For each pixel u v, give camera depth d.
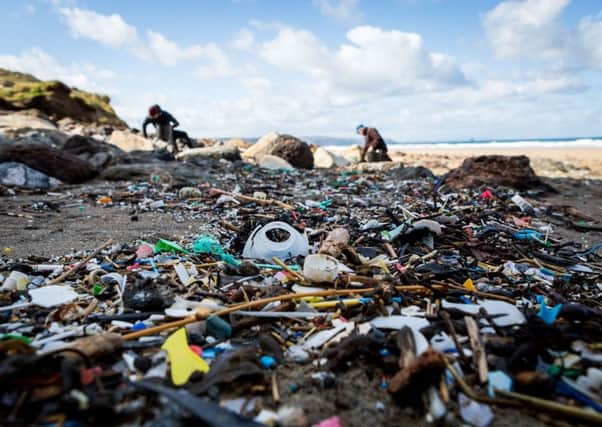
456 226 4.81
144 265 3.43
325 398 1.78
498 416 1.68
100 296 2.72
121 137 17.55
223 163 13.06
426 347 2.01
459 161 20.64
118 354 2.01
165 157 13.26
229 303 2.67
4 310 2.46
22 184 8.31
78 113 35.41
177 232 5.00
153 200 7.42
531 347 1.97
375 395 1.81
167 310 2.43
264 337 2.18
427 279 2.95
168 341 2.09
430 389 1.73
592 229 5.89
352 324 2.32
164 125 16.31
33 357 1.66
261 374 1.85
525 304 2.78
